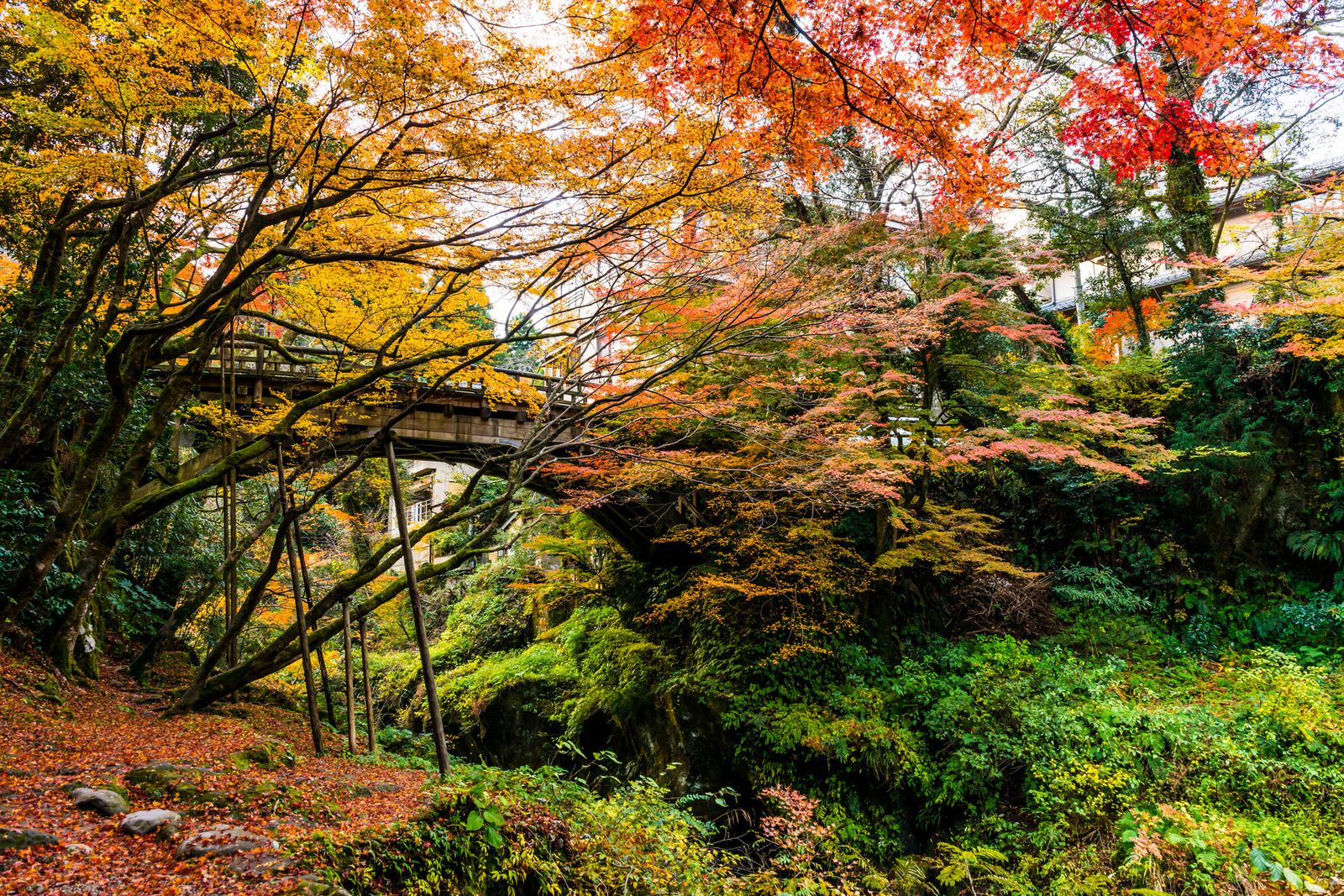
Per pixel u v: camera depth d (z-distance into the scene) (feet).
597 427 40.01
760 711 40.11
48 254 27.12
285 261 21.81
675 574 51.83
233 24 17.51
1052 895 28.68
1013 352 52.60
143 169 21.66
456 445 45.47
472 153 19.10
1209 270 48.73
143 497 25.08
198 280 38.73
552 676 51.85
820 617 44.45
